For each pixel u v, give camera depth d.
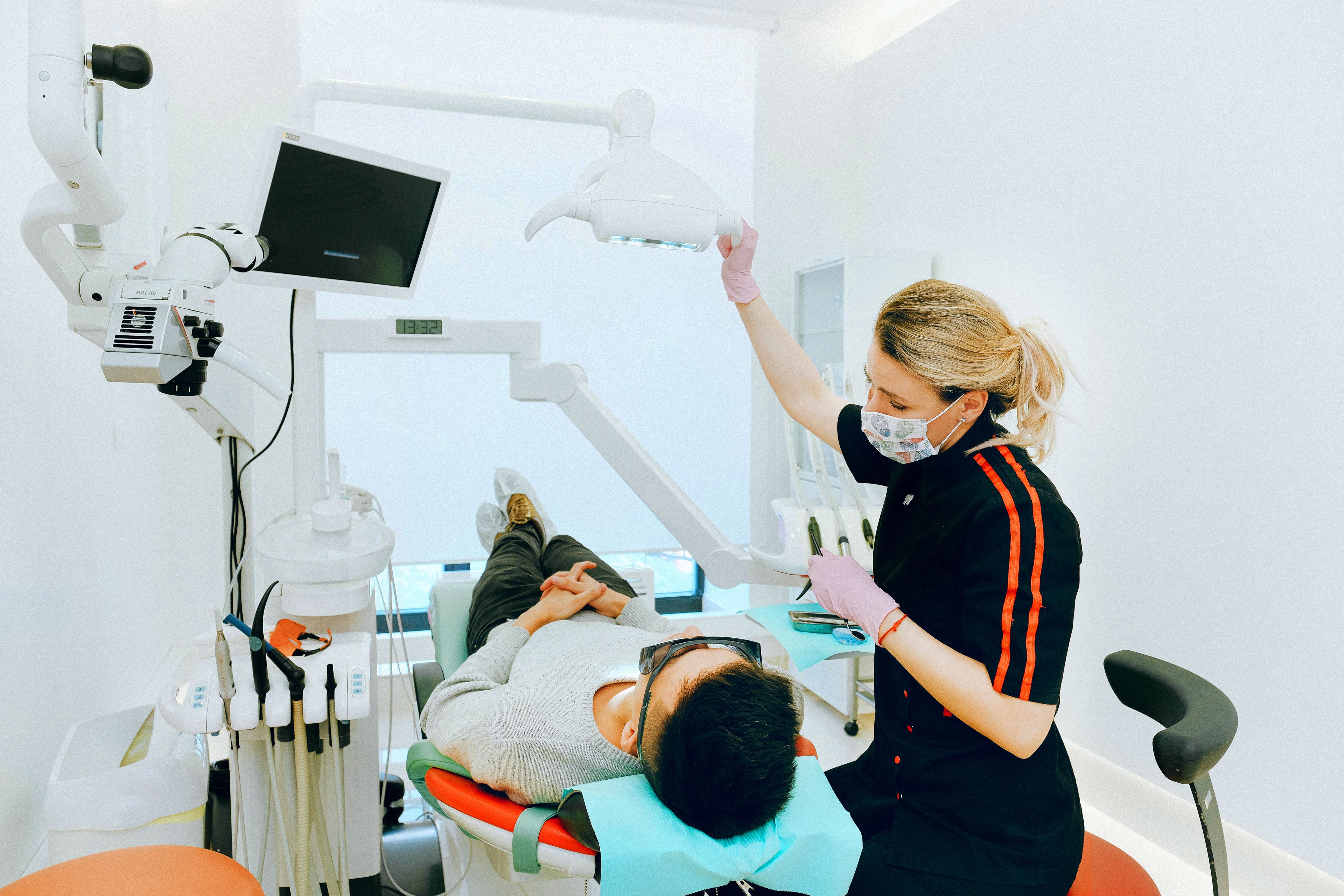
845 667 2.90
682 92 3.43
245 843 1.36
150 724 1.59
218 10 2.89
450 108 1.53
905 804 1.13
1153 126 2.25
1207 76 2.10
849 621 1.11
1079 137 2.50
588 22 3.27
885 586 1.21
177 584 2.97
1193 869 2.10
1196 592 2.14
